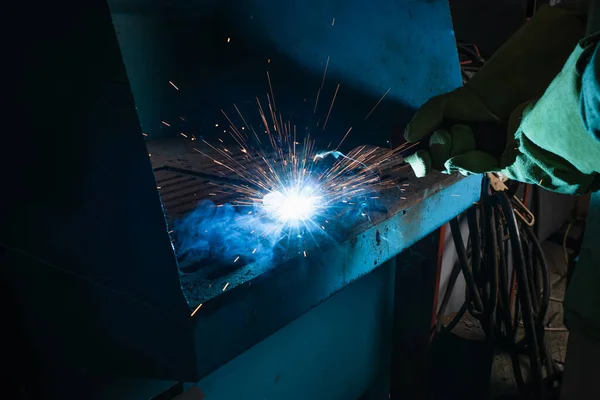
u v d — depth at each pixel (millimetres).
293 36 1770
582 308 1262
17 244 892
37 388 1067
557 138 707
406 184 1308
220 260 897
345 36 1659
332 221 1086
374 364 2211
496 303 2189
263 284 839
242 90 1978
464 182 1456
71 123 711
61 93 698
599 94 523
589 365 1520
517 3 2146
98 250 792
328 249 967
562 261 3857
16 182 814
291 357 1641
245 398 1489
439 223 1378
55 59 684
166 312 745
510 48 1055
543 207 3615
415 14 1509
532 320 2170
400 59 1586
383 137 1687
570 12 1043
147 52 1802
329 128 1802
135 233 729
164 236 694
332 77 1739
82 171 733
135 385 1130
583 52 583
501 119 1006
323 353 1813
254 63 1910
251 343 852
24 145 771
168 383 1209
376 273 2012
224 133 2035
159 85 1870
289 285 896
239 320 812
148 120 1882
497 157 990
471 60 2184
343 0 1617
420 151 1043
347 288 1842
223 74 2006
